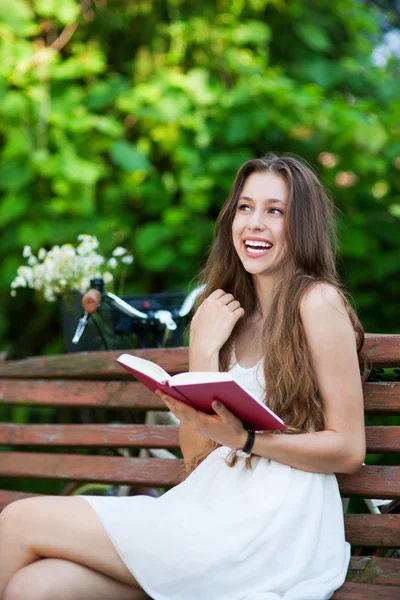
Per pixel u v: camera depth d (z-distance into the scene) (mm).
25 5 6895
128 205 6938
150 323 4191
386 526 3287
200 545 2914
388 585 3102
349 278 6711
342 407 3080
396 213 6383
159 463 3816
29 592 2844
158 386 2936
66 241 6520
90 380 4270
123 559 2914
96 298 3967
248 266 3385
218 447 3324
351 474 3357
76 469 4020
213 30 6949
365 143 6520
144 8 7031
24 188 6629
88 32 7133
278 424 2844
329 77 7230
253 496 3020
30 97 6609
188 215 6531
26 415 6961
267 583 2922
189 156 6574
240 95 6547
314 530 2992
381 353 3420
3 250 6672
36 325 7227
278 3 7141
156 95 6609
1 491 4234
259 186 3379
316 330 3127
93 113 6906
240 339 3494
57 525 2957
